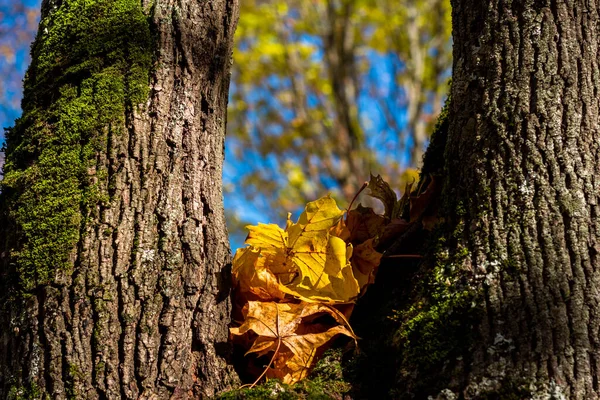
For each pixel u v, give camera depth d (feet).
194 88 5.62
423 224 5.76
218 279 5.51
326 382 5.43
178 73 5.61
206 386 5.38
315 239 5.60
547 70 5.56
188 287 5.40
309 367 5.51
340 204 20.65
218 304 5.49
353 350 5.55
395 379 5.32
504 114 5.53
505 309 5.22
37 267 5.33
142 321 5.30
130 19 5.62
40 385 5.23
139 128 5.49
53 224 5.36
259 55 22.00
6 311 5.37
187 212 5.48
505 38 5.64
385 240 5.91
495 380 5.11
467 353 5.19
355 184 21.07
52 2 5.81
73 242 5.34
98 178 5.42
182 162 5.53
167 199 5.45
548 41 5.60
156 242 5.40
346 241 5.89
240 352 5.62
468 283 5.32
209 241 5.51
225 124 5.78
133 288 5.32
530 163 5.44
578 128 5.48
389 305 5.65
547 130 5.48
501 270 5.30
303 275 5.64
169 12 5.65
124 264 5.34
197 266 5.44
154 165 5.47
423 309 5.38
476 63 5.67
